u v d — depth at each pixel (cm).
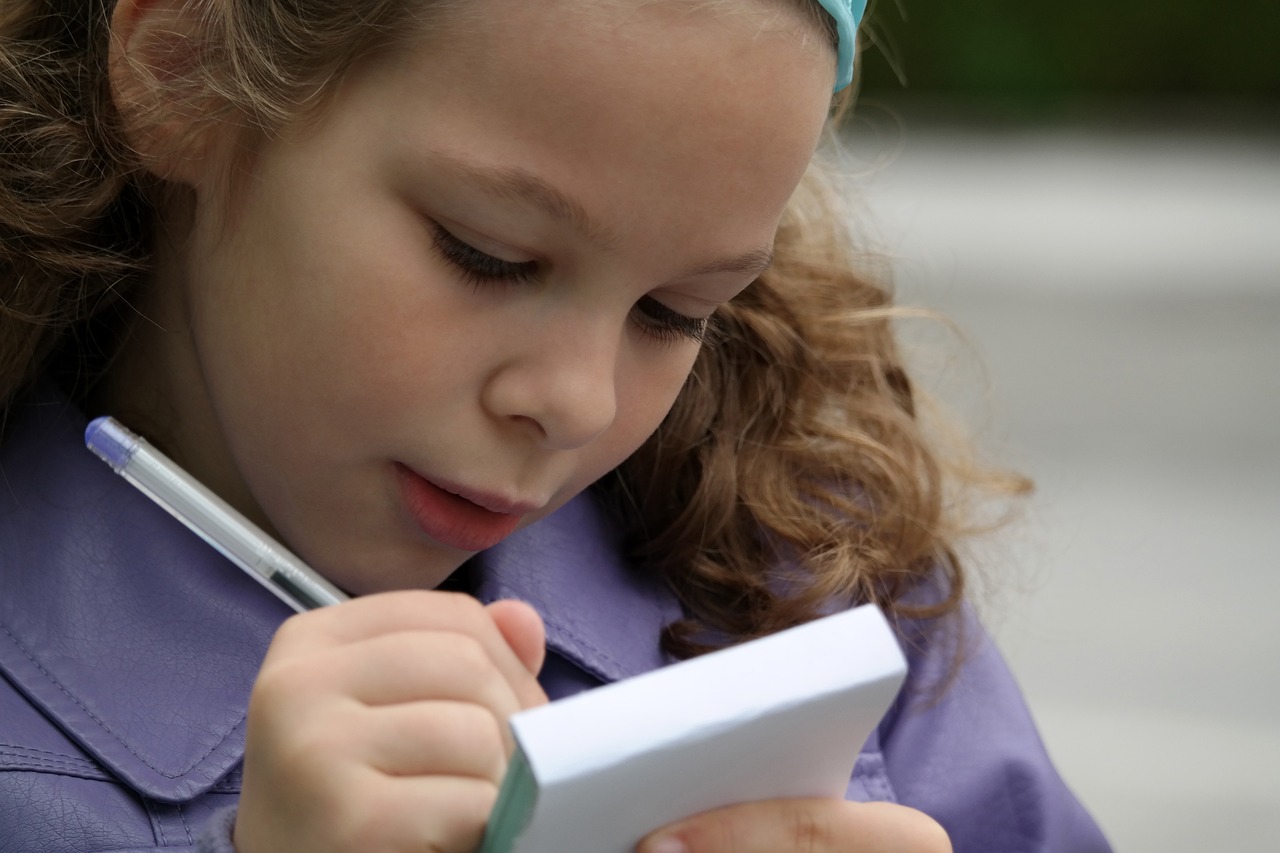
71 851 176
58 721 183
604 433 186
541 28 157
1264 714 499
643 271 167
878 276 306
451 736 139
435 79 162
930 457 270
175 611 192
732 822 144
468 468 174
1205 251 1070
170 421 203
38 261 199
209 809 185
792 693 131
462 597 151
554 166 159
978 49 1532
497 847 130
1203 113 1525
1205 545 607
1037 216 1147
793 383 256
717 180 163
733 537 243
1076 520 619
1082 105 1538
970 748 238
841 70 180
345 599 178
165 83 187
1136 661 527
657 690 128
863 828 151
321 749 138
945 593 256
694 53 158
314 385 175
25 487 196
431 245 168
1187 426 733
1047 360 827
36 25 203
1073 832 238
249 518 203
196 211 189
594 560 232
